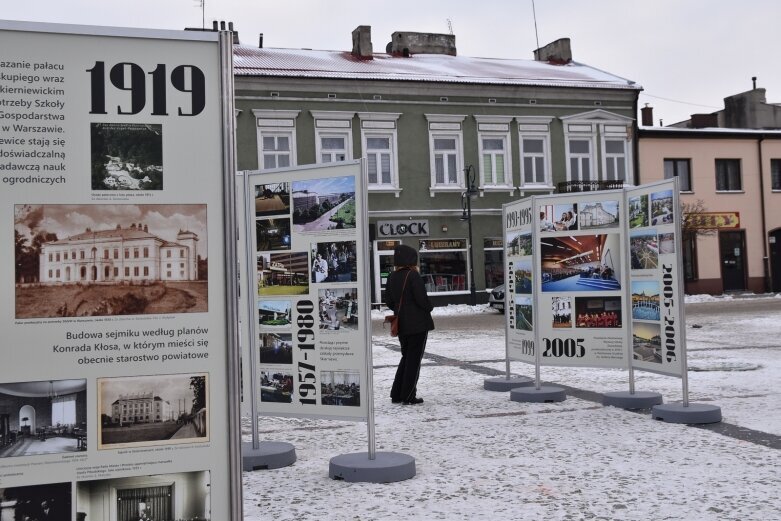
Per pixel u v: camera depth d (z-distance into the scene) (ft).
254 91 96.43
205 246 10.37
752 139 119.96
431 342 55.11
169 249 10.23
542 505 15.51
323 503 16.12
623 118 112.06
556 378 35.19
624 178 112.47
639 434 22.26
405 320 28.35
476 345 52.08
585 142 110.93
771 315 74.43
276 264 19.75
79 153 9.91
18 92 9.70
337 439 22.93
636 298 27.04
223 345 10.42
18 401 9.66
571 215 28.60
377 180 102.22
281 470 19.25
